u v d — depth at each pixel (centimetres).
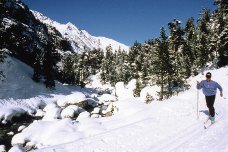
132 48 12925
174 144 847
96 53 15812
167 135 986
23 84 5316
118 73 12156
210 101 1045
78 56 15162
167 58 4881
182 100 1630
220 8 7075
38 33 8388
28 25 8081
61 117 3575
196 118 1216
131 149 885
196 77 5919
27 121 3922
